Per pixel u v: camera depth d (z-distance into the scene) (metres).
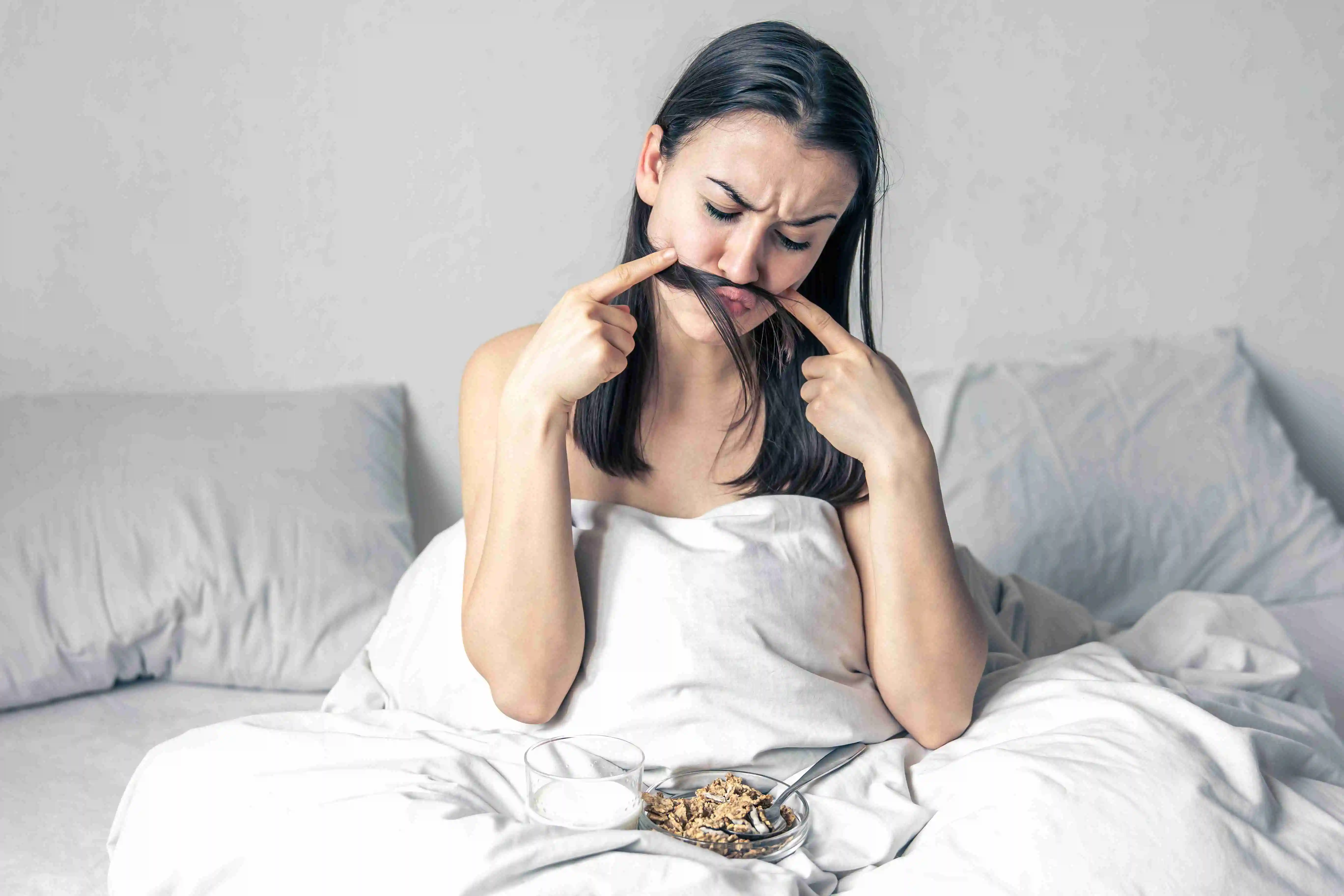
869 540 1.06
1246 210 2.12
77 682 1.33
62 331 1.63
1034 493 1.75
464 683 1.00
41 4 1.55
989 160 2.00
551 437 0.91
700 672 0.89
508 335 1.11
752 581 0.93
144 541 1.37
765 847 0.78
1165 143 2.07
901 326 2.02
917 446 0.97
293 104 1.68
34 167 1.58
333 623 1.42
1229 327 2.16
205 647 1.38
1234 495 1.82
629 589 0.93
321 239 1.72
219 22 1.63
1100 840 0.76
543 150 1.79
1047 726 0.95
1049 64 1.99
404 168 1.74
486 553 0.92
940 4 1.93
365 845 0.72
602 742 0.81
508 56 1.75
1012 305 2.06
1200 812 0.78
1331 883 0.78
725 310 0.90
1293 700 1.22
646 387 1.03
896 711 1.01
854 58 1.91
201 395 1.61
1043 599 1.44
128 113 1.61
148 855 0.83
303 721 0.96
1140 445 1.83
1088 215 2.06
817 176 0.85
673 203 0.90
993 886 0.73
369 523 1.52
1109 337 2.12
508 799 0.84
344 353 1.77
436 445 1.82
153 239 1.65
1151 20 2.02
